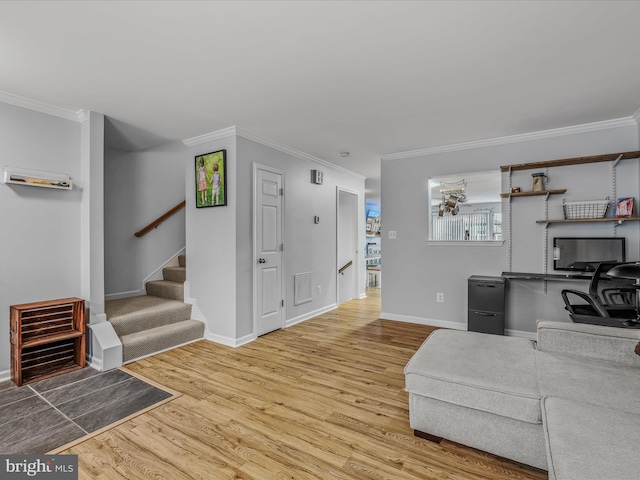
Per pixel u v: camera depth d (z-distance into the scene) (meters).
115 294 4.20
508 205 3.73
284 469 1.63
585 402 1.45
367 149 4.30
